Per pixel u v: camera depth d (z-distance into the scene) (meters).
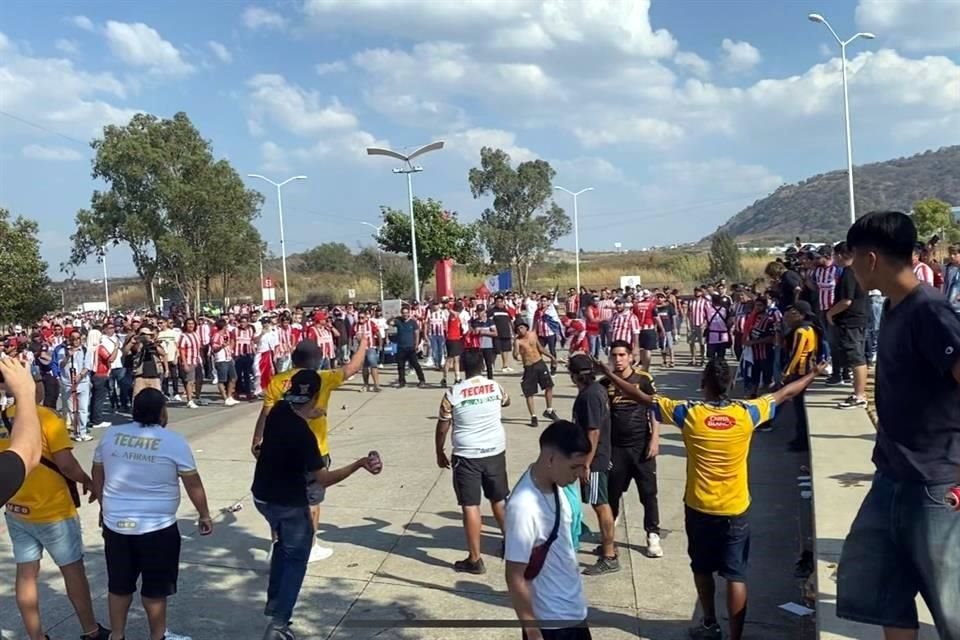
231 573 6.78
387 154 31.50
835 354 11.40
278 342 18.52
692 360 21.09
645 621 5.68
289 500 5.20
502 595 6.20
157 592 4.96
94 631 5.23
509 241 60.31
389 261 65.50
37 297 32.94
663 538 7.48
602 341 21.69
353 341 22.81
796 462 9.95
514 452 11.02
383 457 11.05
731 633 4.98
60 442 5.03
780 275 13.54
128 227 47.56
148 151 47.28
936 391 2.70
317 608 6.03
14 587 6.52
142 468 4.91
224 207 49.09
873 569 2.93
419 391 18.05
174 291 53.62
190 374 17.02
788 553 7.01
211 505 8.85
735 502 4.89
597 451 6.45
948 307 2.67
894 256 2.78
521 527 3.52
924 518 2.73
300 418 5.30
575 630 3.57
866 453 7.51
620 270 72.69
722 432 4.82
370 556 7.14
